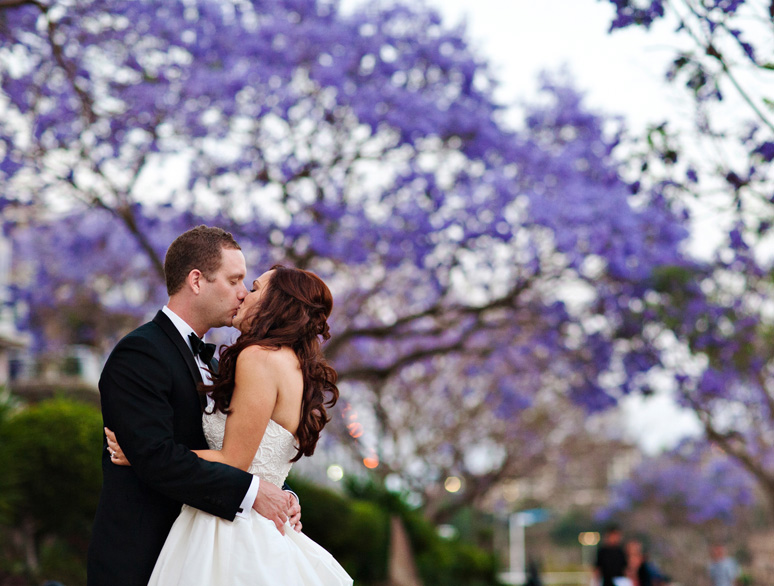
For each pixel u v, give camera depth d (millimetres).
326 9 13719
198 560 3143
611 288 15836
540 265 15531
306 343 3516
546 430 28750
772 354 16203
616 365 16734
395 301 18906
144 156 12609
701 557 42625
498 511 42000
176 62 12375
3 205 12703
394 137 14047
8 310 19141
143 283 18375
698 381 16172
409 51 14422
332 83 13102
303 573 3346
